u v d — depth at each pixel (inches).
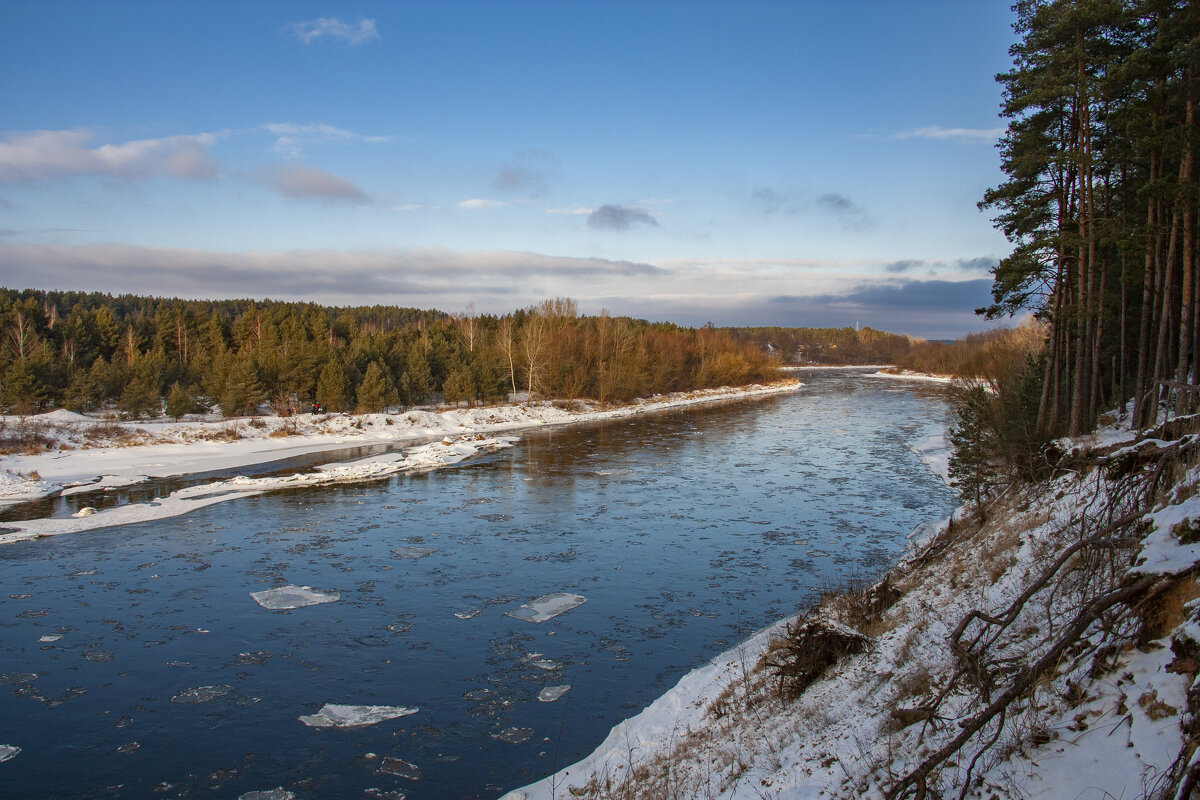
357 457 2001.7
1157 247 1045.2
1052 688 307.4
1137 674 270.7
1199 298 982.4
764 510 1371.8
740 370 4697.3
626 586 947.3
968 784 265.3
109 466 1768.0
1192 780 194.4
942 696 334.0
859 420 2940.5
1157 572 285.6
